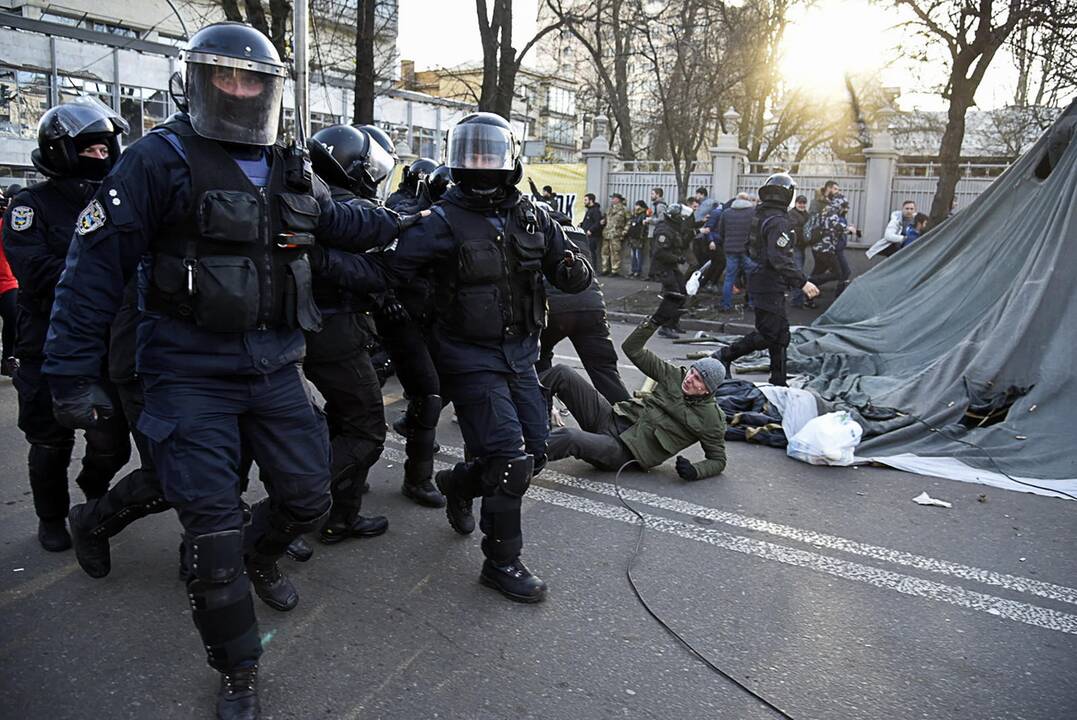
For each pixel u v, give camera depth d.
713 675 2.96
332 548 3.92
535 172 19.97
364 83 12.11
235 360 2.60
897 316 8.56
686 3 18.89
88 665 2.92
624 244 17.52
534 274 3.40
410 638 3.15
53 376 2.43
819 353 8.54
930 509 4.69
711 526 4.33
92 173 3.47
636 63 27.86
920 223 13.25
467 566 3.77
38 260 3.37
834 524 4.42
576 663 3.01
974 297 7.75
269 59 2.56
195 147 2.54
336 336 3.60
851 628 3.31
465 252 3.21
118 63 23.23
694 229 14.83
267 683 2.84
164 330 2.56
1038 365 6.21
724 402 6.31
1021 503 4.83
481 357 3.34
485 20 13.41
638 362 5.07
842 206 13.75
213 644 2.58
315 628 3.20
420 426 4.40
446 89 36.56
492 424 3.33
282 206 2.64
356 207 3.06
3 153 21.47
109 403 2.52
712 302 13.82
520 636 3.18
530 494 4.71
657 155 25.92
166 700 2.73
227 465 2.61
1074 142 7.32
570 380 5.16
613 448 4.99
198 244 2.52
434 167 5.11
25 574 3.58
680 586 3.63
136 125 23.94
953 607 3.51
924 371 6.64
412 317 3.94
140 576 3.59
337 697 2.77
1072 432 5.63
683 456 5.50
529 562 3.83
